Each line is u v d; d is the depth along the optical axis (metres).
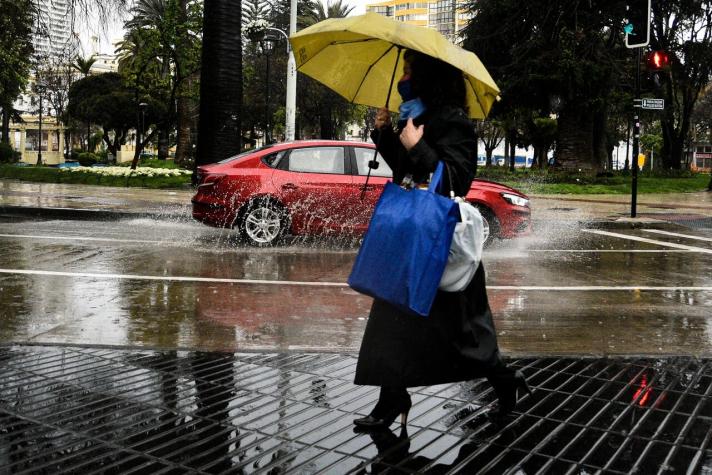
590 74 30.31
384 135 3.20
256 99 57.16
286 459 2.76
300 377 3.87
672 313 6.29
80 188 22.61
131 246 9.99
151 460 2.72
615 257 10.27
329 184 10.22
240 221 10.28
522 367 4.18
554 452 2.88
